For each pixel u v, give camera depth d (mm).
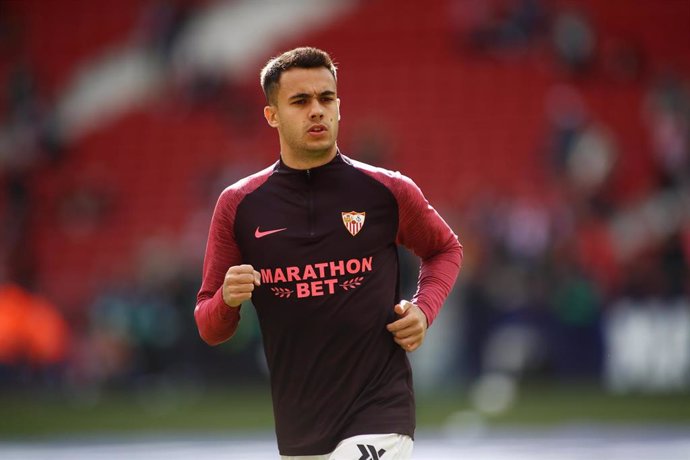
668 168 67875
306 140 15281
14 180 81375
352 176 15648
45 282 70250
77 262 78500
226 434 42375
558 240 59719
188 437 41938
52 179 83312
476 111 79688
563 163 69250
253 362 57031
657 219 65375
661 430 40062
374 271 15469
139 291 61500
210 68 84625
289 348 15477
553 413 45594
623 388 52781
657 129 72375
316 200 15508
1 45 90000
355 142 76562
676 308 52719
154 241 77250
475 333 54500
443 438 39844
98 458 36750
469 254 56750
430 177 77375
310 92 15312
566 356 53875
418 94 81688
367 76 83500
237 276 14570
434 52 83500
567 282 54094
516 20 80375
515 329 54000
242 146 82250
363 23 86062
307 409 15383
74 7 90938
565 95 77750
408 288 51531
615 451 35094
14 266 73438
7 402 55000
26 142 84188
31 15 91375
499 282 54719
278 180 15688
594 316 53625
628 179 72625
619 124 76000
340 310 15250
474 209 64125
